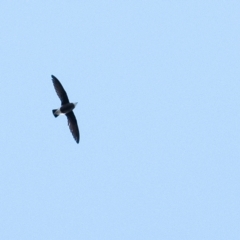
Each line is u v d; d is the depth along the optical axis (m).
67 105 19.27
